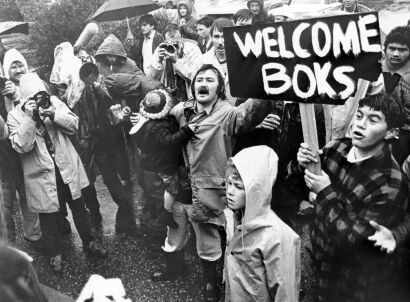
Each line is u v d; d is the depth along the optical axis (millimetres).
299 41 2680
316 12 5434
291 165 3525
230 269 3031
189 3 7062
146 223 5086
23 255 1525
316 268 2986
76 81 4988
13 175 4582
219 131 3682
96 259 4621
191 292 4031
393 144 3594
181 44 5043
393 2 5570
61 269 4457
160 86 4969
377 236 2646
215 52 4723
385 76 3971
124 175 5688
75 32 7160
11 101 4844
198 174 3725
